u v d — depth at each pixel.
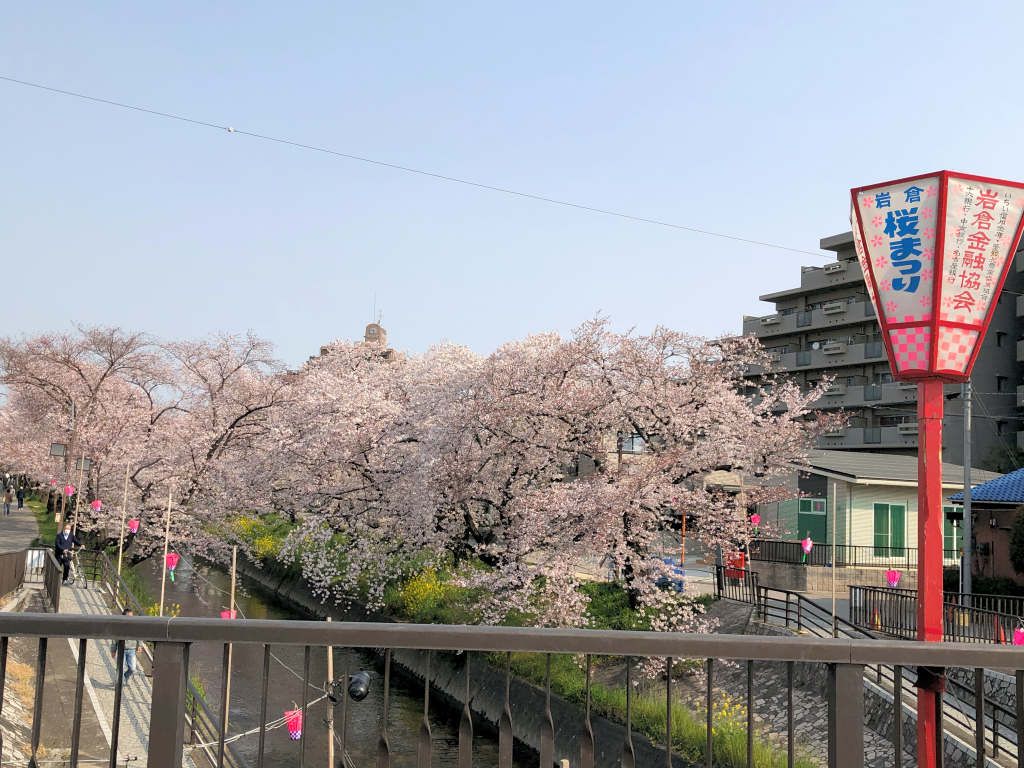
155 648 2.68
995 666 2.76
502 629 2.70
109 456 27.27
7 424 47.62
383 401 22.89
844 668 2.73
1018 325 42.31
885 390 42.34
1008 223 3.70
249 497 25.31
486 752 14.31
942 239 3.68
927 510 3.52
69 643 15.48
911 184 3.82
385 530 21.66
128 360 31.42
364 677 4.80
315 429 22.25
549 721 2.69
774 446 18.80
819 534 26.25
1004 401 41.16
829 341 47.16
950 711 10.59
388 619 20.98
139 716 11.77
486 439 18.97
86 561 24.80
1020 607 17.17
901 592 14.61
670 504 17.67
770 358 20.30
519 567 16.28
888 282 3.83
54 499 43.72
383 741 2.65
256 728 14.88
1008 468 39.00
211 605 26.48
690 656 2.69
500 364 18.61
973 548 22.53
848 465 27.08
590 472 20.95
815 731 12.10
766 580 23.70
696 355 18.69
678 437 18.20
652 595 16.17
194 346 29.19
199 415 29.14
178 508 26.77
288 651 20.33
